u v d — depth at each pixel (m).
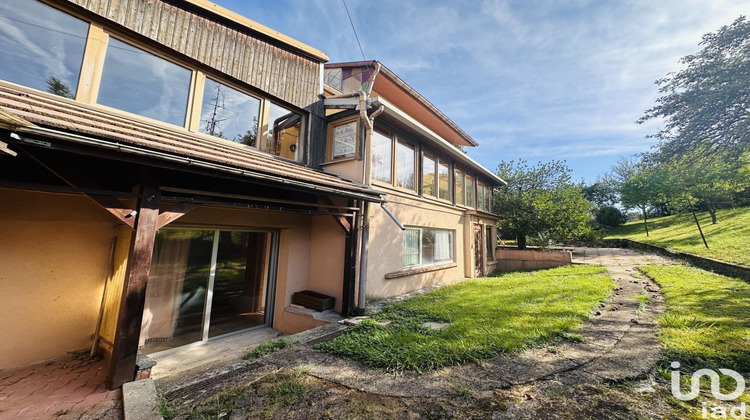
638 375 2.80
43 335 3.80
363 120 6.30
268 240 6.37
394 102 10.47
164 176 3.65
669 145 7.21
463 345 3.60
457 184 10.79
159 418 2.30
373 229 6.71
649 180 15.52
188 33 5.10
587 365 3.05
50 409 2.56
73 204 4.12
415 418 2.27
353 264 5.83
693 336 3.63
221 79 5.57
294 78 6.64
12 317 3.59
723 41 6.13
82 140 2.46
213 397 2.62
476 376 2.90
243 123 5.86
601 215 27.53
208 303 5.23
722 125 6.40
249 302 5.96
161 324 4.63
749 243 10.94
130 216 3.04
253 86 5.90
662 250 13.75
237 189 4.62
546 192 14.91
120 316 2.92
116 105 4.43
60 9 4.05
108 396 2.73
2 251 3.55
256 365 3.28
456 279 10.01
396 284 7.33
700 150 7.02
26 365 3.63
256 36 6.07
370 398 2.57
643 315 4.71
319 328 4.61
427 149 8.99
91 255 4.25
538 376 2.85
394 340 3.89
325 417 2.31
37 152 2.75
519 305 5.59
